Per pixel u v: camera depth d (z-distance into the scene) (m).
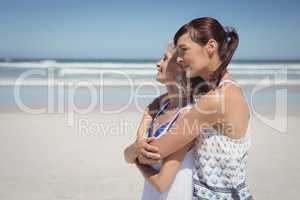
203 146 1.90
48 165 6.84
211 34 1.87
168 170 1.92
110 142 8.48
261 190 5.69
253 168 6.77
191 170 1.96
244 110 1.88
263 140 8.82
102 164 6.91
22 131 9.42
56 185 5.87
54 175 6.33
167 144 1.91
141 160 1.99
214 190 1.90
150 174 1.98
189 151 1.97
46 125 10.06
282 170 6.65
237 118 1.84
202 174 1.92
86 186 5.82
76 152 7.68
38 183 5.95
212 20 1.90
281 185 5.91
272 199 5.34
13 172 6.46
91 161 7.09
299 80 21.77
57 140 8.61
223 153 1.87
